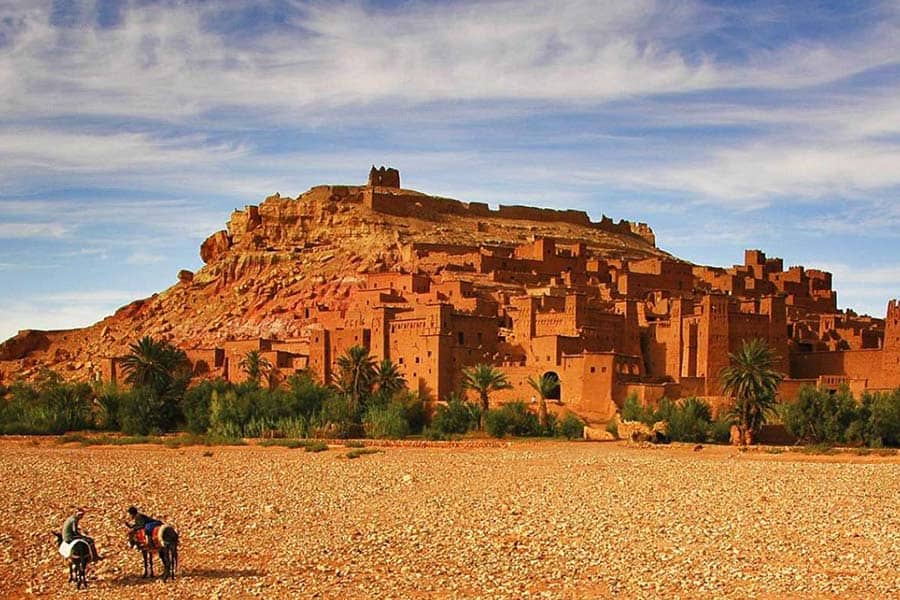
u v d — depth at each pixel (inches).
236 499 2559.1
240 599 1502.2
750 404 4165.8
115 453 4057.6
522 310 5374.0
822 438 4163.4
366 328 5487.2
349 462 3516.2
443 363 5073.8
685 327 5196.9
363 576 1640.0
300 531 2060.8
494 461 3486.7
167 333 7667.3
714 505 2370.8
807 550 1818.4
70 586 1585.9
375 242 7731.3
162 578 1627.7
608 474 3024.1
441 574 1648.6
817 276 7504.9
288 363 5885.8
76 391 5482.3
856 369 5083.7
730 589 1541.6
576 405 4771.2
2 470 3272.6
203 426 5002.5
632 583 1581.0
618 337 5344.5
